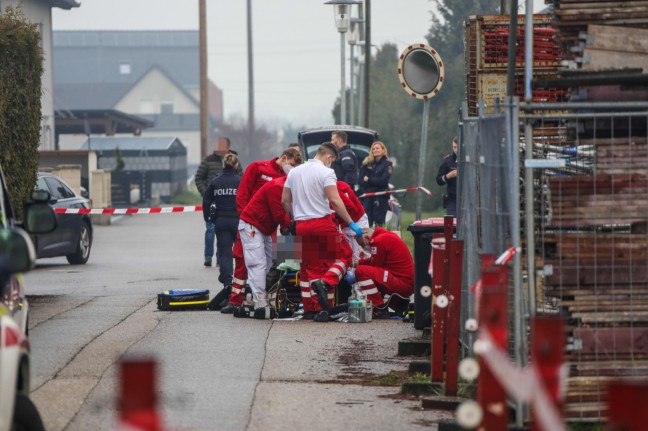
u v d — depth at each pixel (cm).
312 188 4091
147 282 5638
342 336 3744
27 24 4694
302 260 4119
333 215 4119
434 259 2856
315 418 2612
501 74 3875
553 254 2498
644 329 2442
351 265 4166
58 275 6028
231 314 4300
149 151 17162
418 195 4984
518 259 2417
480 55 3884
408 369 3141
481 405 1820
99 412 2612
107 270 6331
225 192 4769
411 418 2625
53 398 2750
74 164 11619
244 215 4200
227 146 6325
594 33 2658
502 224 2531
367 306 4069
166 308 4409
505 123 2430
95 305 4616
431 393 2859
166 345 3553
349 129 8869
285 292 4250
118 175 14750
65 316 4238
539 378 1441
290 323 4050
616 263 2453
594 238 2455
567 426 2414
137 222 11150
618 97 2561
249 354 3406
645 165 2445
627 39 2655
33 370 3095
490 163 2612
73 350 3419
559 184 2450
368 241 4147
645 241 2450
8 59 4544
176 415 2616
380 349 3506
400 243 4162
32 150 4744
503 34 3872
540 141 3297
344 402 2784
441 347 2884
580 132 2525
